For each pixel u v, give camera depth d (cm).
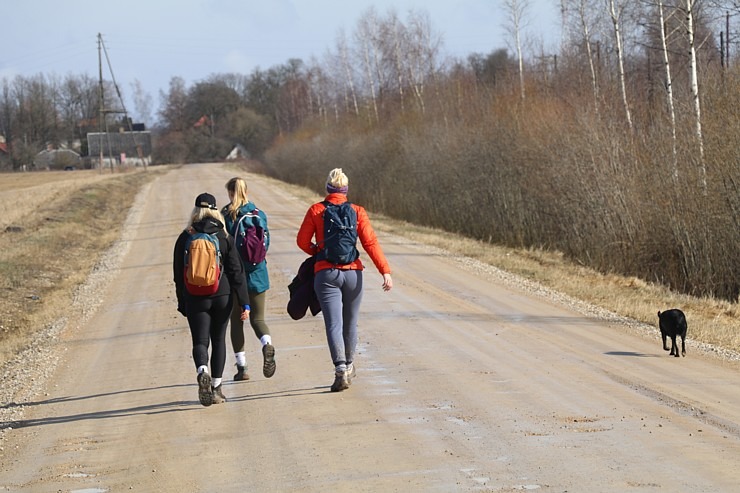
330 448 1256
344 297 1620
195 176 14038
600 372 1777
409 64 10219
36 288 3562
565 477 1086
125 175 13962
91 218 7012
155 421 1487
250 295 1666
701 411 1442
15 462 1309
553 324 2389
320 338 2189
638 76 6225
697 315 2766
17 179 16112
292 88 19775
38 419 1586
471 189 5725
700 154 3566
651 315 2531
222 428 1410
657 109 4450
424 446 1249
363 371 1800
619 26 5669
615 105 4672
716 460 1155
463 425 1363
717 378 1728
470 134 5891
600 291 3123
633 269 3931
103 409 1619
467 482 1074
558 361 1886
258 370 1864
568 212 4500
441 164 6338
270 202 8262
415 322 2398
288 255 4075
